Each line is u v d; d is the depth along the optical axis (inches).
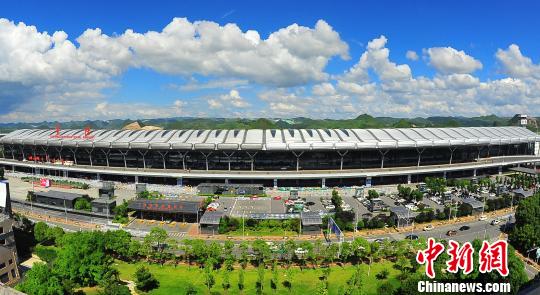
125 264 2475.4
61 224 3326.8
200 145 4714.6
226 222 3085.6
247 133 5206.7
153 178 4943.4
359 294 1919.3
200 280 2253.9
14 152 6343.5
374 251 2428.6
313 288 2154.3
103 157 5590.6
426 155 5546.3
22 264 2534.5
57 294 1936.5
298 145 4640.8
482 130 6146.7
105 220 3417.8
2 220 2348.7
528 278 2239.2
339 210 3565.5
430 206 3858.3
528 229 2610.7
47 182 4746.6
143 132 5639.8
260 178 4537.4
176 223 3307.1
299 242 2839.6
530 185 4623.5
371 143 4771.2
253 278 2271.2
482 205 3560.5
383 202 3941.9
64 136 5821.9
